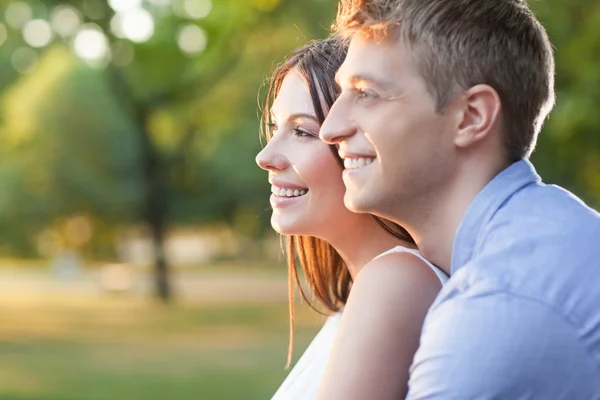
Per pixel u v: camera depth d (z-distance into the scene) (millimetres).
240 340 20719
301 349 18719
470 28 1412
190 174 33781
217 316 27031
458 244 1425
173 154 31766
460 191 1444
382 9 1440
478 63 1407
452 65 1406
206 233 71875
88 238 54969
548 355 1261
